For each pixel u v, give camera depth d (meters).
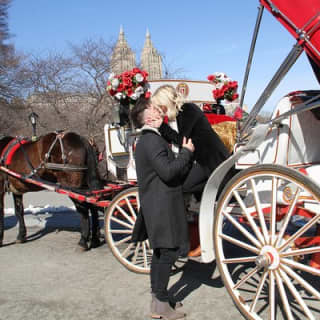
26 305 3.62
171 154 3.11
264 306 3.35
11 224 7.38
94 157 5.43
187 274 4.26
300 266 2.55
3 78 18.03
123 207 4.56
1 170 5.83
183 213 3.06
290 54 2.81
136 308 3.48
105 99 16.91
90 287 4.01
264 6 2.98
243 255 4.77
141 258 4.71
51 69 17.66
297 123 3.15
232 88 5.48
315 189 2.41
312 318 2.54
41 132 17.52
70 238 6.17
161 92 3.12
